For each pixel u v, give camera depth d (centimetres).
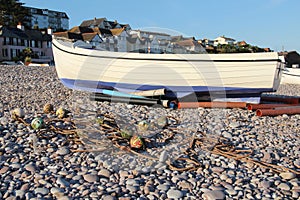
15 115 560
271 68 714
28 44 4328
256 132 558
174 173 363
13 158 387
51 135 477
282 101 894
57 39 885
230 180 344
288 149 468
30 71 1538
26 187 312
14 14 5466
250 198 306
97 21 6238
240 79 734
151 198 301
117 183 333
